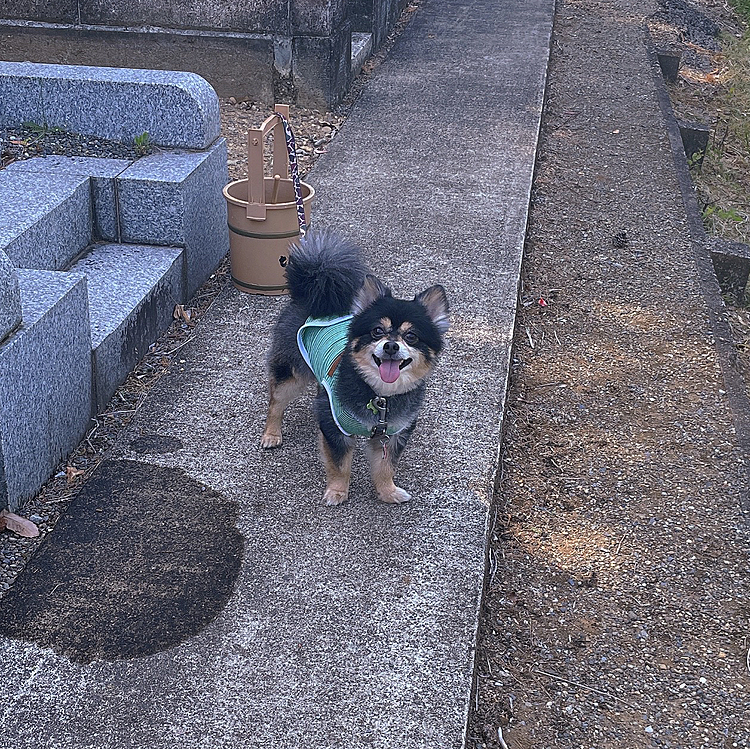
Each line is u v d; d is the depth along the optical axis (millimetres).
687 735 1376
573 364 2305
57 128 2477
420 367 1521
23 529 1563
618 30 5488
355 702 1283
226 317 2242
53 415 1693
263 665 1332
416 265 2500
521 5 5543
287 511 1636
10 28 3723
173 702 1271
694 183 3826
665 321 2516
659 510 1813
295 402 1950
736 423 2092
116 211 2291
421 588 1482
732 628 1559
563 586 1628
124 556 1516
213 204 2473
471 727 1331
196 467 1733
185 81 2402
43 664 1319
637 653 1508
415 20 5129
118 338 1953
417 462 1774
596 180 3420
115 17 3654
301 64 3623
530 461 1944
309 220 2311
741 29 6500
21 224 1990
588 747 1351
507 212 2855
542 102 3842
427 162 3203
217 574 1489
